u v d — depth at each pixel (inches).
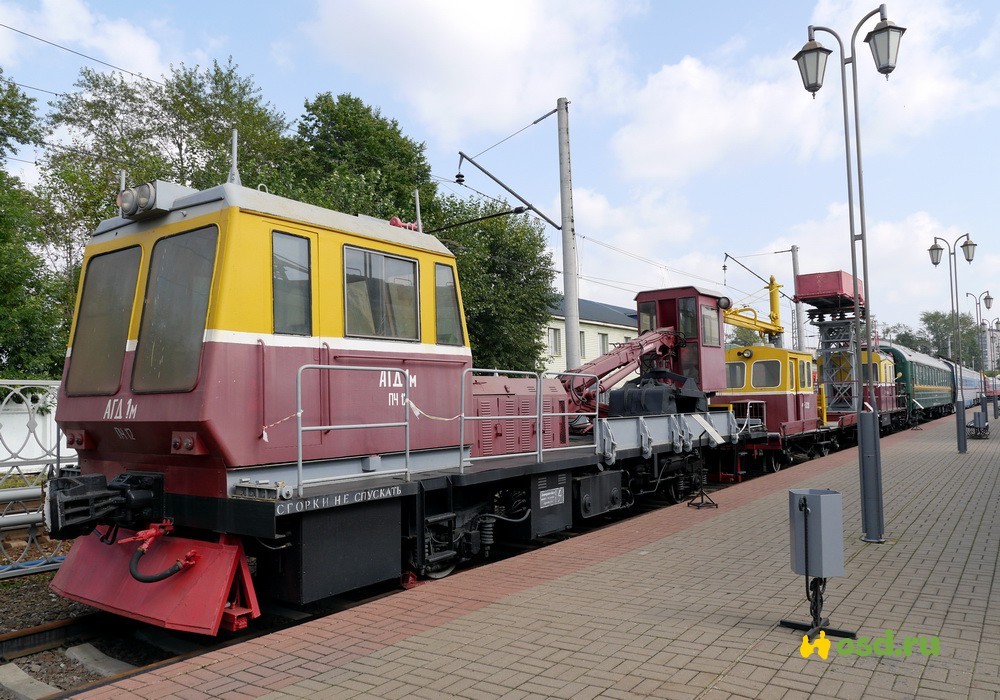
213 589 196.7
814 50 346.9
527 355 978.1
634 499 448.1
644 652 175.9
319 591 210.5
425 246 281.3
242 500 197.3
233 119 1086.4
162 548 218.4
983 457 657.0
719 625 196.2
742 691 150.9
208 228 213.3
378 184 899.4
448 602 226.5
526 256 966.4
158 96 1090.1
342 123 1095.0
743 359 711.1
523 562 283.1
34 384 350.0
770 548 298.5
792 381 698.2
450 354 287.6
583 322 1450.5
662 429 436.1
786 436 652.7
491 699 150.4
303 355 224.8
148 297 224.4
